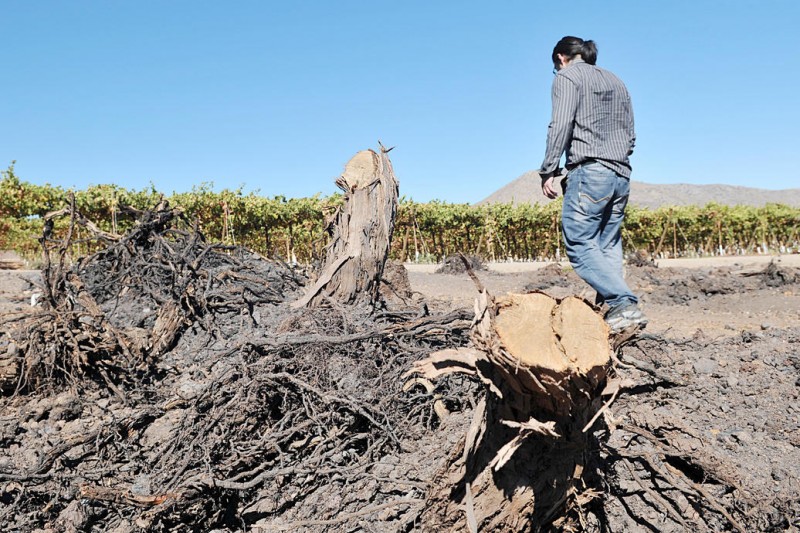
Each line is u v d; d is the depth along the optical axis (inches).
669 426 143.0
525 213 914.7
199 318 225.3
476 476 101.1
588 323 91.8
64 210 235.9
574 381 87.1
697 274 420.5
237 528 128.3
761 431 149.5
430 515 108.0
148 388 191.6
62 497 135.4
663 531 122.1
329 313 210.1
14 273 383.6
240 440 143.9
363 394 151.6
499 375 95.9
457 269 557.9
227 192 666.2
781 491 127.4
